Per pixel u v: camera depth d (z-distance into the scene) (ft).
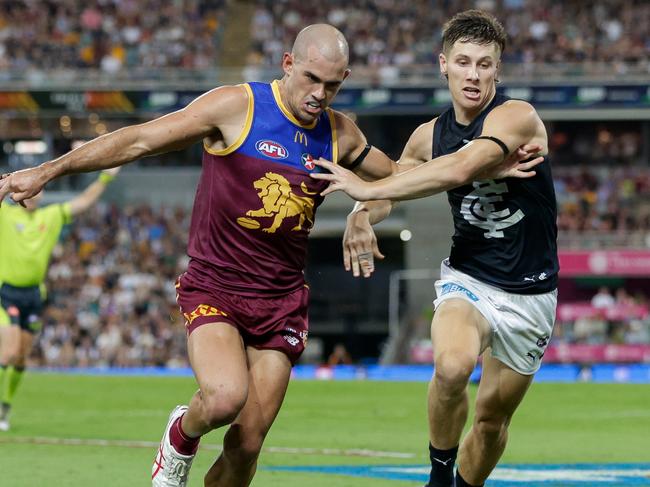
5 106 142.92
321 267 164.55
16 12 165.68
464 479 28.45
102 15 166.40
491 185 26.43
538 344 27.55
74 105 142.72
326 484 34.76
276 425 58.95
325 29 23.93
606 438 53.11
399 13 165.68
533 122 25.94
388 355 128.06
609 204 146.61
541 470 39.42
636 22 159.12
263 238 24.56
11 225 53.21
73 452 43.45
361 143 25.90
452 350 25.38
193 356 23.77
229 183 24.35
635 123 155.74
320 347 142.00
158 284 134.92
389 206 27.61
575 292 134.92
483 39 26.11
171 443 24.54
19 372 53.42
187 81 142.72
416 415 65.87
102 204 154.10
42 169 23.08
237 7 173.99
